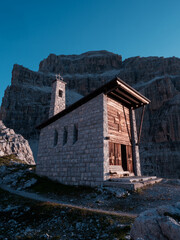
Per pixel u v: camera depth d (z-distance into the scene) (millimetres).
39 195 12758
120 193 10234
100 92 15148
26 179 17859
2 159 31469
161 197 9352
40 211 8578
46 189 14312
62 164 16406
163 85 94125
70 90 154000
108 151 13719
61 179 15922
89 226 6430
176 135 81688
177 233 3617
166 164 79062
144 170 82688
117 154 15148
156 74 117875
